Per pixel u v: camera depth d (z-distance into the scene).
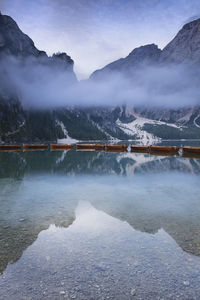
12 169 21.20
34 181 15.18
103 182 14.84
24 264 4.45
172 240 5.63
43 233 6.11
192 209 8.59
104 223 6.98
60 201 9.91
